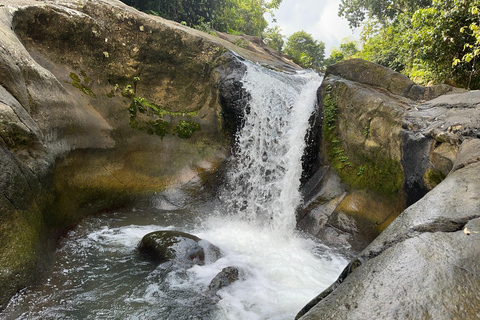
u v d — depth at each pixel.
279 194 7.43
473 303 1.60
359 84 7.35
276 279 4.76
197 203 7.42
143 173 7.28
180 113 8.08
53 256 4.52
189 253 4.84
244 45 14.95
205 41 8.40
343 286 2.09
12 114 4.09
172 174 7.62
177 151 7.88
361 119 6.59
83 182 6.15
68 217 5.47
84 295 3.95
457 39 8.28
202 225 6.73
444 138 4.89
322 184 7.04
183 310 3.83
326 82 7.49
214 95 8.41
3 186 3.72
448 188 2.95
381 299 1.78
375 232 6.06
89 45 6.95
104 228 5.95
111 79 7.30
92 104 6.88
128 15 7.43
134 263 4.79
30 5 6.17
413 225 2.48
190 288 4.26
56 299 3.78
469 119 4.80
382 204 6.18
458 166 3.67
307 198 7.00
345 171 6.86
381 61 16.03
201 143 8.20
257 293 4.31
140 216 6.69
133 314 3.70
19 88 4.61
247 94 8.05
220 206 7.49
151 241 5.04
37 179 4.41
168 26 7.88
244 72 8.33
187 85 8.27
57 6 6.54
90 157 6.45
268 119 8.01
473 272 1.80
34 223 4.21
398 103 6.43
